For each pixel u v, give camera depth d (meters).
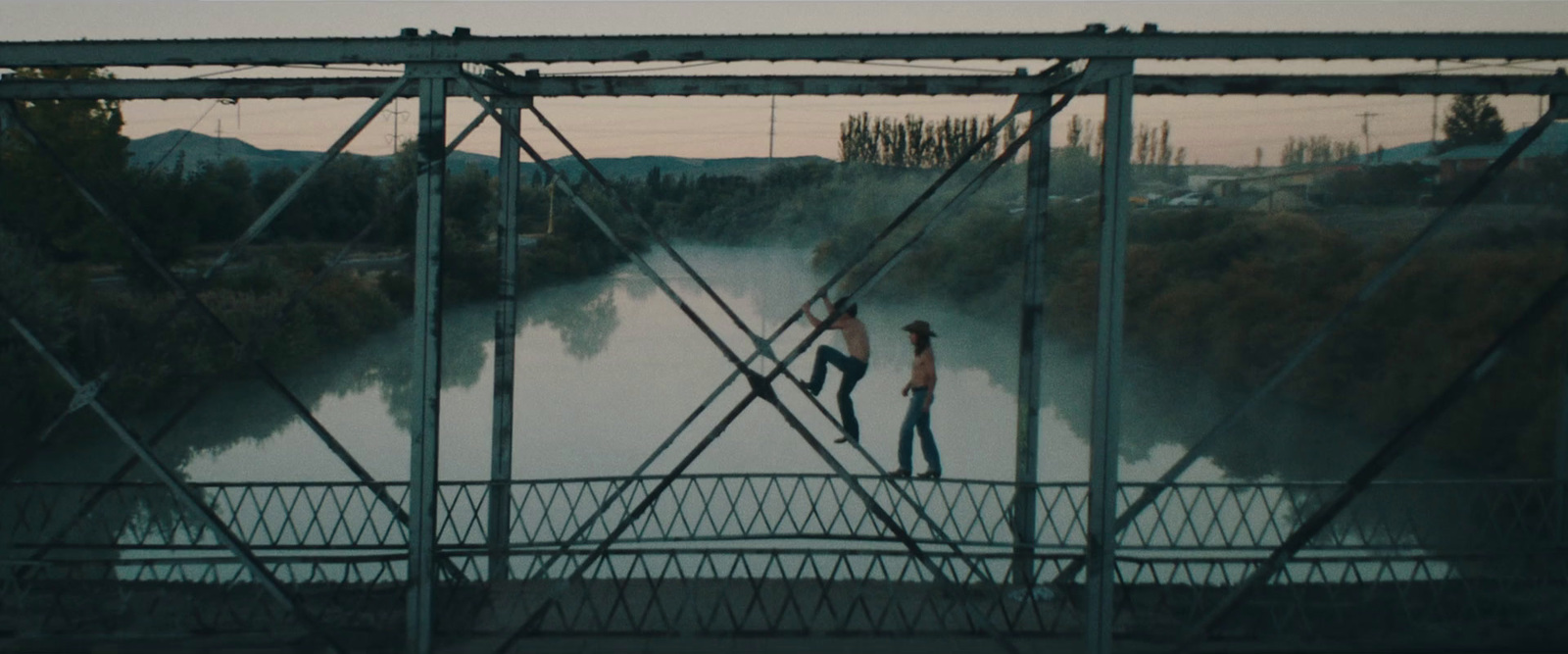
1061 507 14.08
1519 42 5.43
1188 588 7.43
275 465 16.97
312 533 12.05
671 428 20.48
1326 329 6.00
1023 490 7.73
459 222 55.47
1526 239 23.94
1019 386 7.81
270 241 51.81
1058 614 6.54
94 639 6.20
